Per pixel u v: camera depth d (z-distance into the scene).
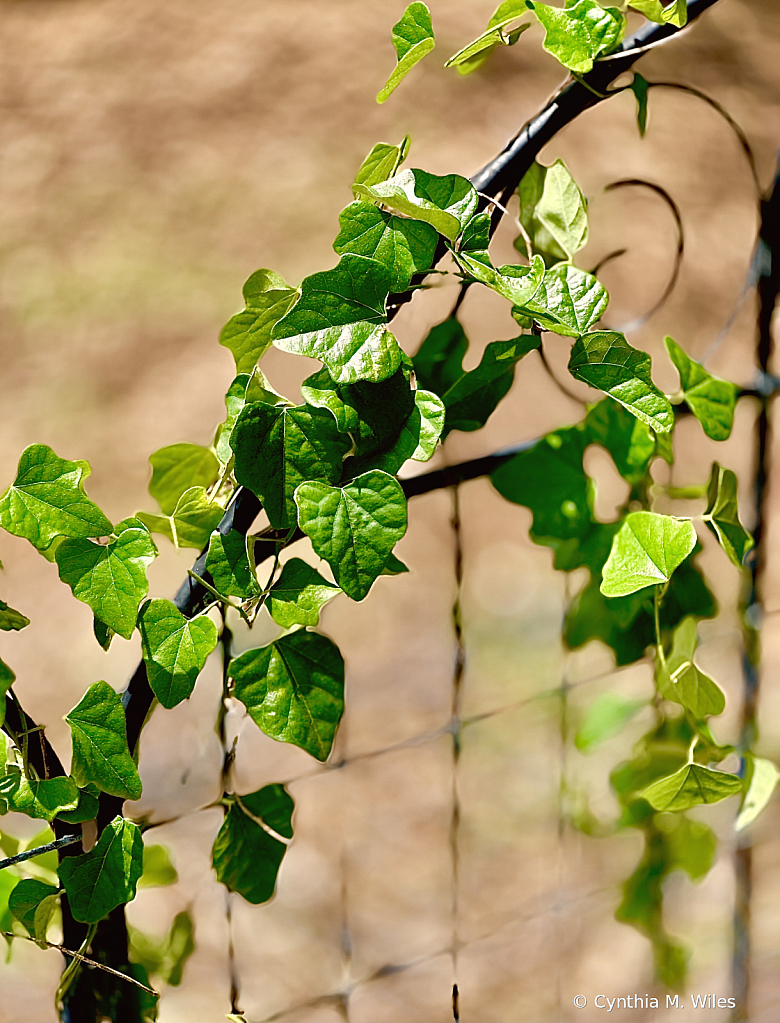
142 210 7.78
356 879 3.55
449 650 4.70
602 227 7.02
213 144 8.36
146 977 1.80
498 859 3.61
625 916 2.07
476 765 4.04
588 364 1.71
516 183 1.74
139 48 9.36
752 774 1.89
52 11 9.80
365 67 9.04
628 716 2.01
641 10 1.73
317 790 3.89
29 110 8.70
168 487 1.79
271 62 9.13
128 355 6.63
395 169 1.72
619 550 1.77
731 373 6.07
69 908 1.74
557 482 1.83
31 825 3.43
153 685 1.68
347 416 1.67
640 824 2.02
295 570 1.70
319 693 1.71
